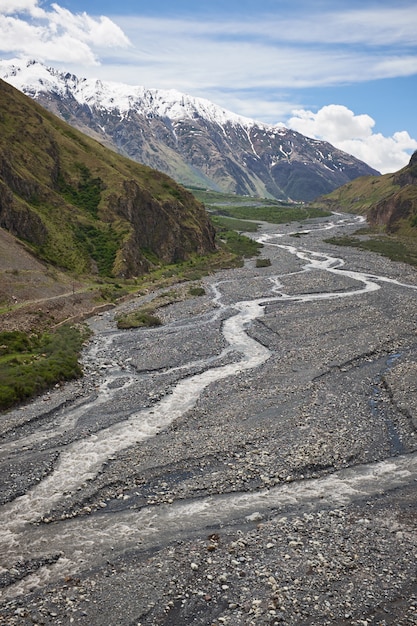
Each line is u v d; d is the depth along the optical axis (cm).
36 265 7775
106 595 1883
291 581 1925
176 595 1878
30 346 5175
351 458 2941
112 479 2736
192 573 1989
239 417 3544
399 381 4094
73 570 2031
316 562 2020
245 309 7406
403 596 1845
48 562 2081
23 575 2003
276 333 5938
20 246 7975
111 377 4572
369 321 6184
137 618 1770
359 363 4675
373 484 2673
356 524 2302
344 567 1997
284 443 3117
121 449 3103
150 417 3600
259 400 3847
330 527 2275
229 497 2567
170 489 2650
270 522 2334
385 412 3609
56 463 2923
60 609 1817
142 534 2269
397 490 2606
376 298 7631
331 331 5828
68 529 2312
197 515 2412
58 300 6931
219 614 1783
